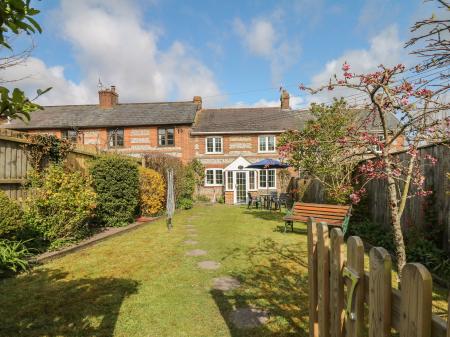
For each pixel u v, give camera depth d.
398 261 3.42
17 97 1.38
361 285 1.58
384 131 3.52
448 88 2.62
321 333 2.06
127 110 23.33
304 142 5.44
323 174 8.25
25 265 5.14
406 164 6.02
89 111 23.56
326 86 3.48
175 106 23.53
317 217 8.13
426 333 1.10
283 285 4.48
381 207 7.50
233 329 3.25
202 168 21.47
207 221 11.02
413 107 3.14
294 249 6.63
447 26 2.34
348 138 4.18
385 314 1.35
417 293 1.13
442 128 3.25
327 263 2.01
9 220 5.36
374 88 3.36
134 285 4.46
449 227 5.02
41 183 6.71
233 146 21.72
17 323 3.33
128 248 6.71
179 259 5.82
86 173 9.12
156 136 21.59
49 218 6.31
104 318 3.46
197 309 3.71
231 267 5.33
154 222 10.78
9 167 6.37
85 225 7.73
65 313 3.57
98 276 4.84
